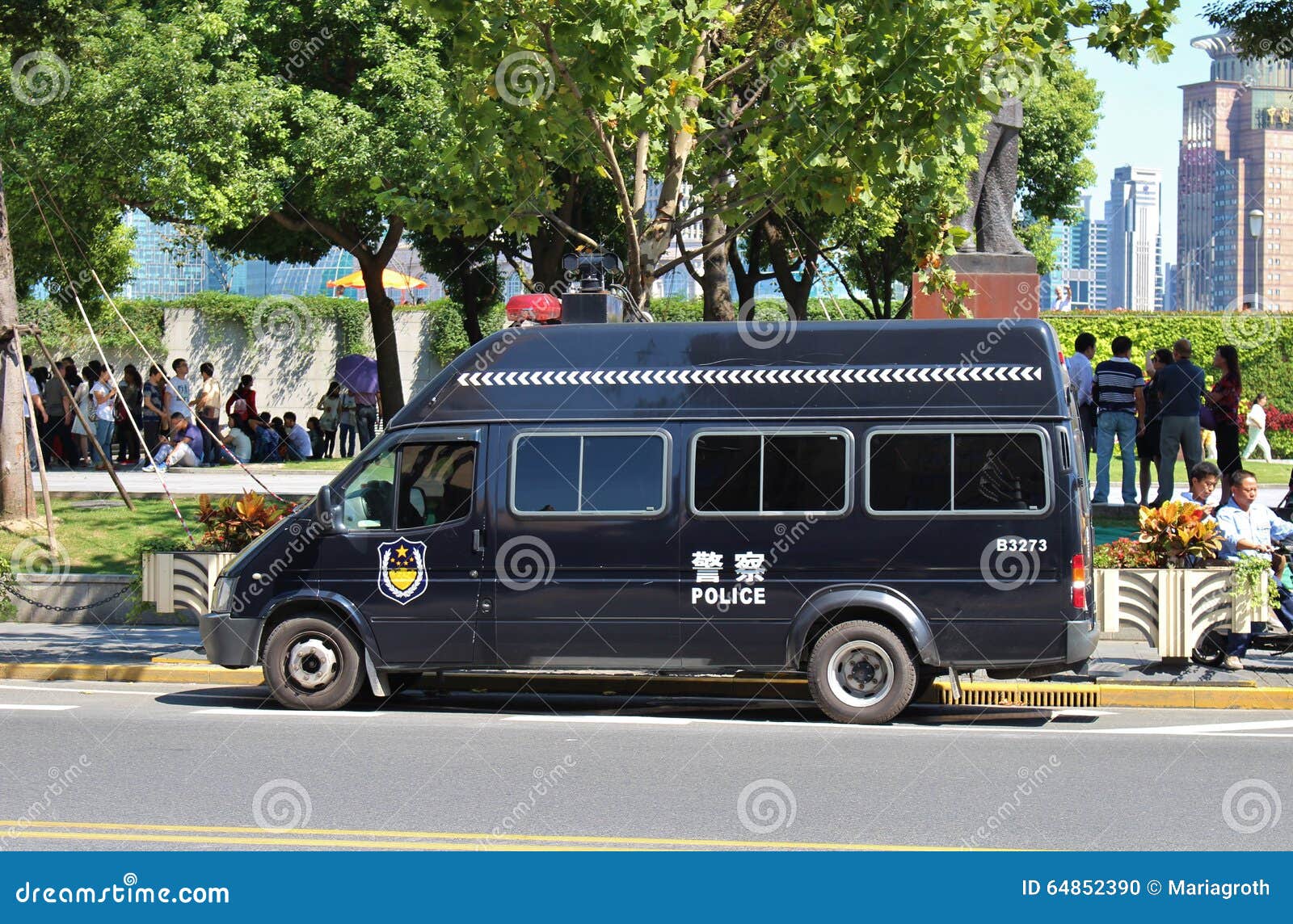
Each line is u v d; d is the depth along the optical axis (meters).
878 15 14.95
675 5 15.67
